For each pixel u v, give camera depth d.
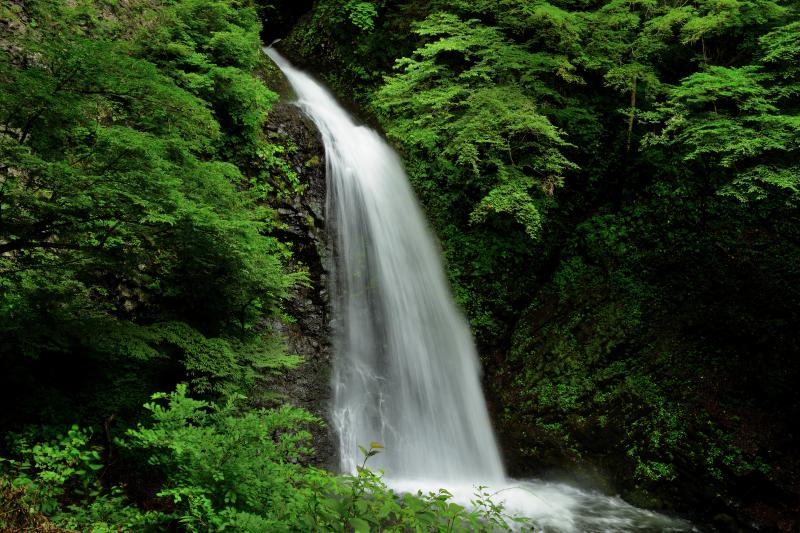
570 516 9.20
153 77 4.74
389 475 10.18
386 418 10.82
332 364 10.48
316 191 11.57
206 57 10.11
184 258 6.26
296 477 3.69
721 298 11.10
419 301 12.34
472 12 13.98
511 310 13.22
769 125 9.50
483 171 13.52
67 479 4.36
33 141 4.29
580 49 12.40
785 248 10.86
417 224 13.23
